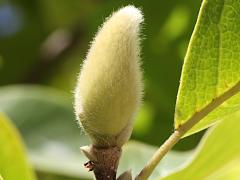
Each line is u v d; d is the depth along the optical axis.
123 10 0.22
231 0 0.23
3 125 0.29
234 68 0.23
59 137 0.41
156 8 0.49
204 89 0.24
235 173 0.30
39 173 0.41
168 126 0.48
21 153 0.29
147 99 0.49
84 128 0.22
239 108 0.24
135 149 0.32
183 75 0.23
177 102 0.23
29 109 0.42
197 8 0.48
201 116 0.24
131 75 0.21
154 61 0.49
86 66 0.22
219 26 0.23
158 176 0.31
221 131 0.27
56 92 0.46
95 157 0.22
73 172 0.38
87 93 0.22
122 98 0.21
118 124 0.22
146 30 0.49
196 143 0.45
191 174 0.27
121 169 0.32
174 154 0.32
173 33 0.49
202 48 0.23
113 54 0.21
